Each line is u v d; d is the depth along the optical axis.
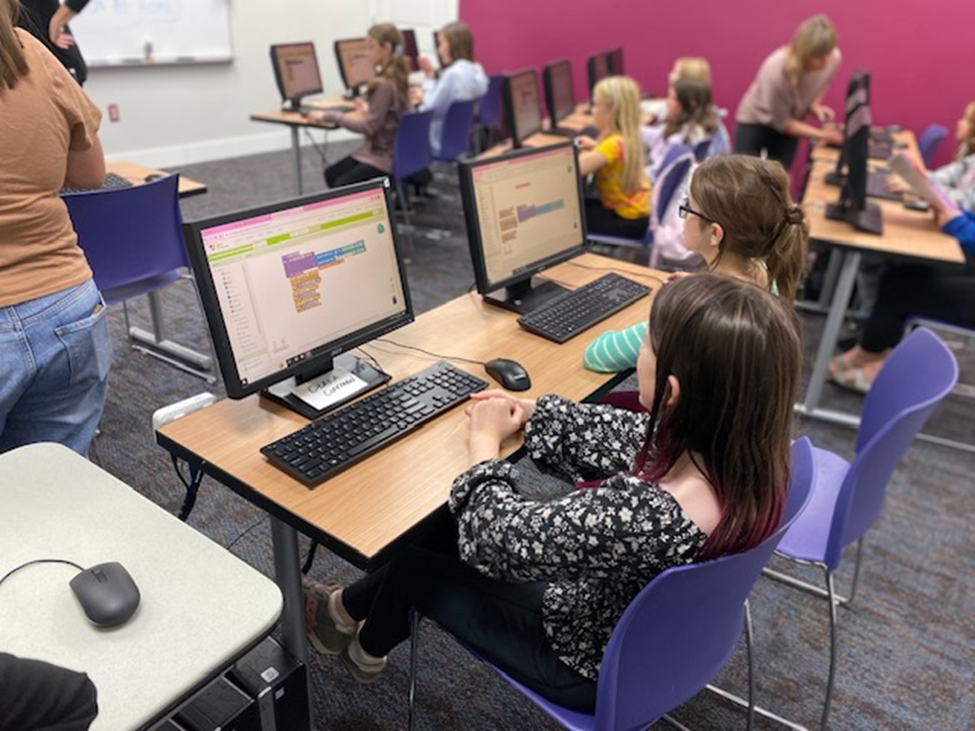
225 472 1.25
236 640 0.87
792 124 4.49
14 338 1.39
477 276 1.84
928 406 1.42
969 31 4.69
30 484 1.09
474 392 1.51
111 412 2.61
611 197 3.50
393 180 4.57
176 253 2.57
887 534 2.39
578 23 6.13
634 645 1.00
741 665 1.86
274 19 6.37
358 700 1.68
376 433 1.35
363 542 1.11
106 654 0.83
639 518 0.93
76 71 3.25
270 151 6.67
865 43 5.00
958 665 1.91
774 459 0.96
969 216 2.85
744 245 1.70
